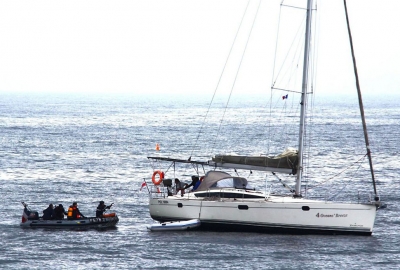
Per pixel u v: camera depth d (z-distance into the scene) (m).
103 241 130.00
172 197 140.50
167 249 124.00
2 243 128.12
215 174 142.25
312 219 131.62
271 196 139.25
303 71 137.75
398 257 119.81
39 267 113.44
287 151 139.88
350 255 120.31
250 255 119.94
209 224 136.62
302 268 113.06
